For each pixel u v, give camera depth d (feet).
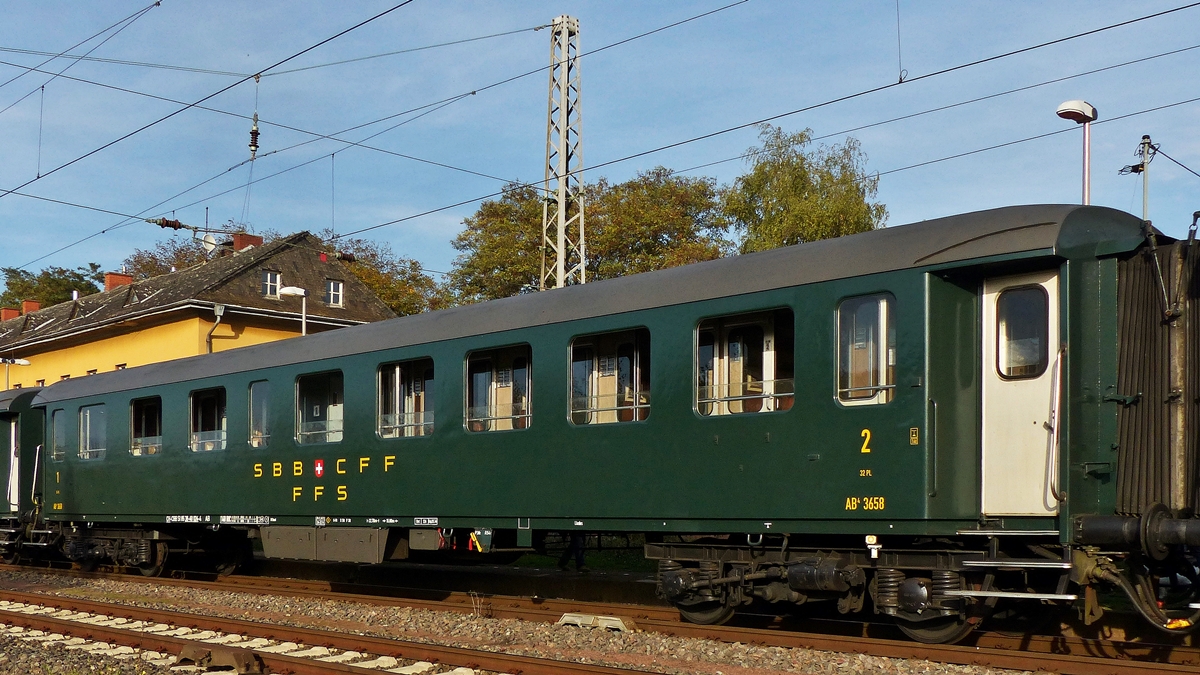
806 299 30.35
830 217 90.02
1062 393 26.81
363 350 43.65
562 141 73.82
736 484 31.50
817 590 30.68
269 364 47.98
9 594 46.16
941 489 27.81
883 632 33.47
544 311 37.29
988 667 26.73
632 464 34.12
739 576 32.32
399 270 173.99
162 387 54.03
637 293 34.63
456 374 39.96
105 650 32.48
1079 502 26.84
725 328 32.63
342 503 43.83
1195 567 28.07
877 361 28.94
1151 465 26.63
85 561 60.85
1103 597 38.63
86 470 59.06
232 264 113.19
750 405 31.76
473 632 34.53
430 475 40.47
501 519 38.06
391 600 41.45
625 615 36.88
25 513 64.44
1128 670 24.85
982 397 28.60
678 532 33.27
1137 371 27.22
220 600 44.93
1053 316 27.35
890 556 29.71
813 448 29.86
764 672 27.09
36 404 64.13
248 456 48.49
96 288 224.74
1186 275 26.78
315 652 30.89
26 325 134.82
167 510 52.90
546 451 36.60
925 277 28.12
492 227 126.11
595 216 120.06
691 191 122.42
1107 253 27.76
